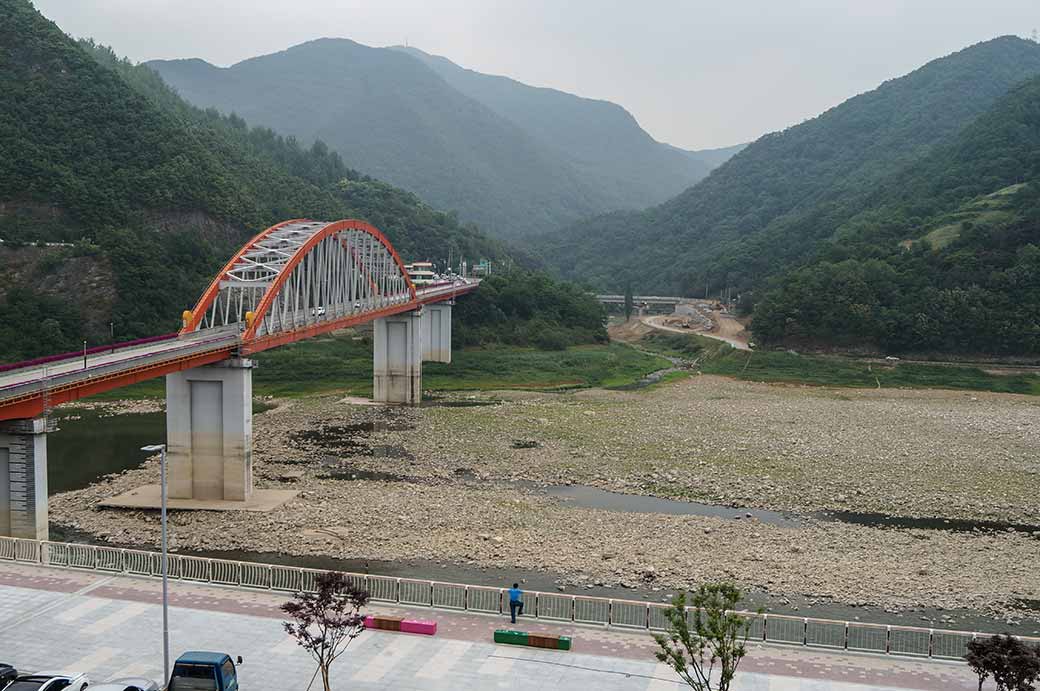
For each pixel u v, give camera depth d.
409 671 30.33
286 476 70.00
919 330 147.00
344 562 49.34
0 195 138.75
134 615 35.03
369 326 166.25
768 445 83.88
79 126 156.88
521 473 72.94
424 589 43.28
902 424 96.25
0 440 45.62
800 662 31.64
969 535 56.28
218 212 163.38
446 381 132.00
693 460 77.44
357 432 91.12
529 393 124.06
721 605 27.52
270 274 83.19
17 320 121.31
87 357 56.38
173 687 26.69
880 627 35.22
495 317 167.38
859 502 64.12
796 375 139.88
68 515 59.00
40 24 168.50
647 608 35.22
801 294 160.75
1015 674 24.86
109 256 134.38
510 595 35.25
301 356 136.75
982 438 87.81
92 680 28.98
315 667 30.52
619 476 71.81
